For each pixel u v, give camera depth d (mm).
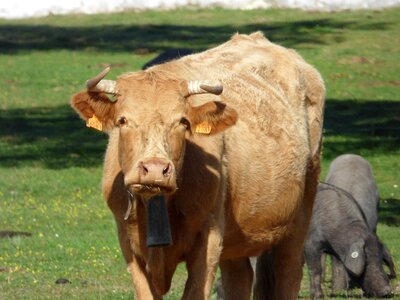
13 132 79625
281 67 27672
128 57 107562
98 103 20797
